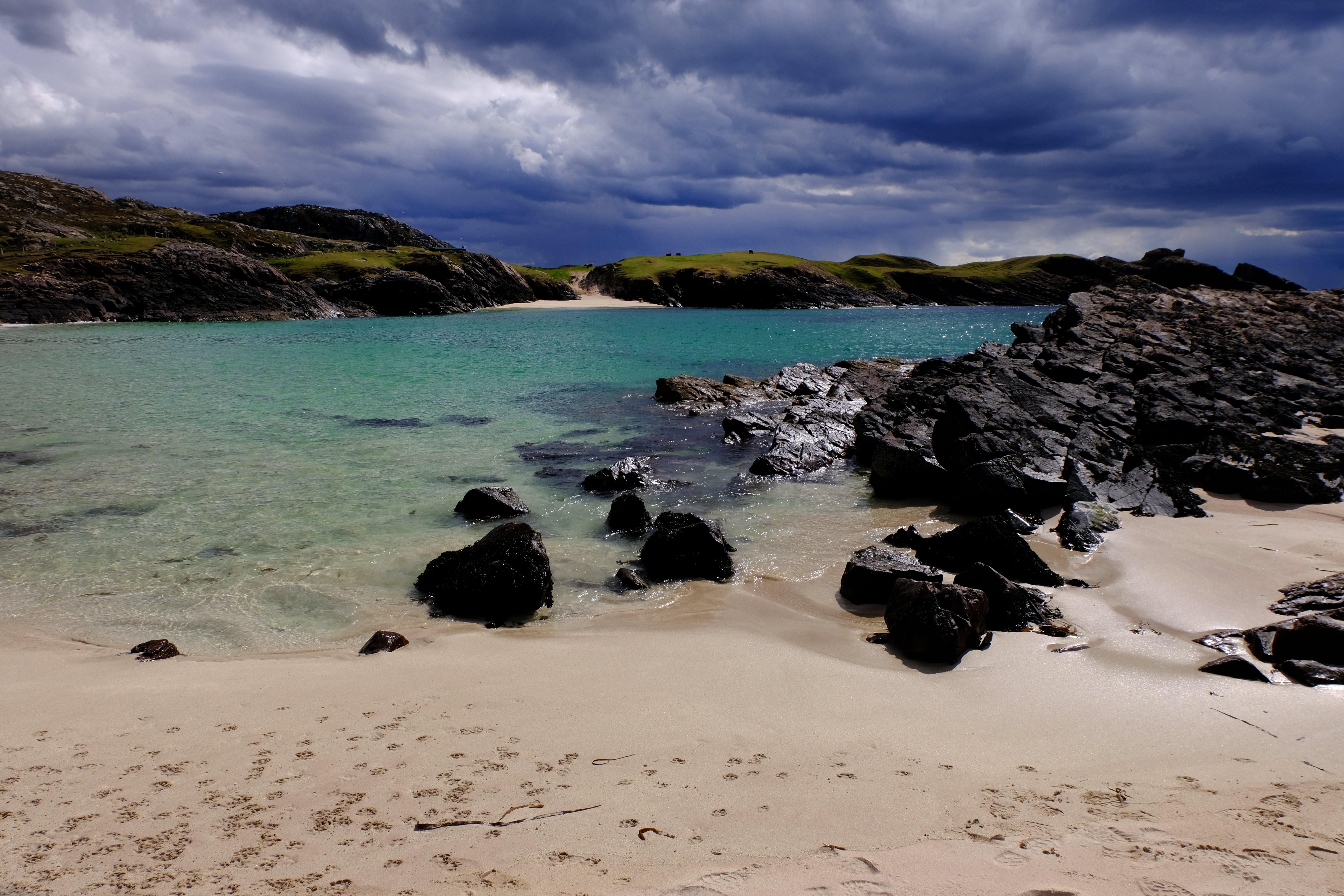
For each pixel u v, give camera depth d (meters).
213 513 14.86
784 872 4.42
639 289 120.44
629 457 20.47
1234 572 11.42
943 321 89.56
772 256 153.00
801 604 11.04
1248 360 28.67
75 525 14.04
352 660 8.85
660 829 5.03
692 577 12.14
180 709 7.32
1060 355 26.83
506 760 6.20
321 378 34.62
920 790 5.61
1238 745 6.40
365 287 84.31
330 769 6.03
